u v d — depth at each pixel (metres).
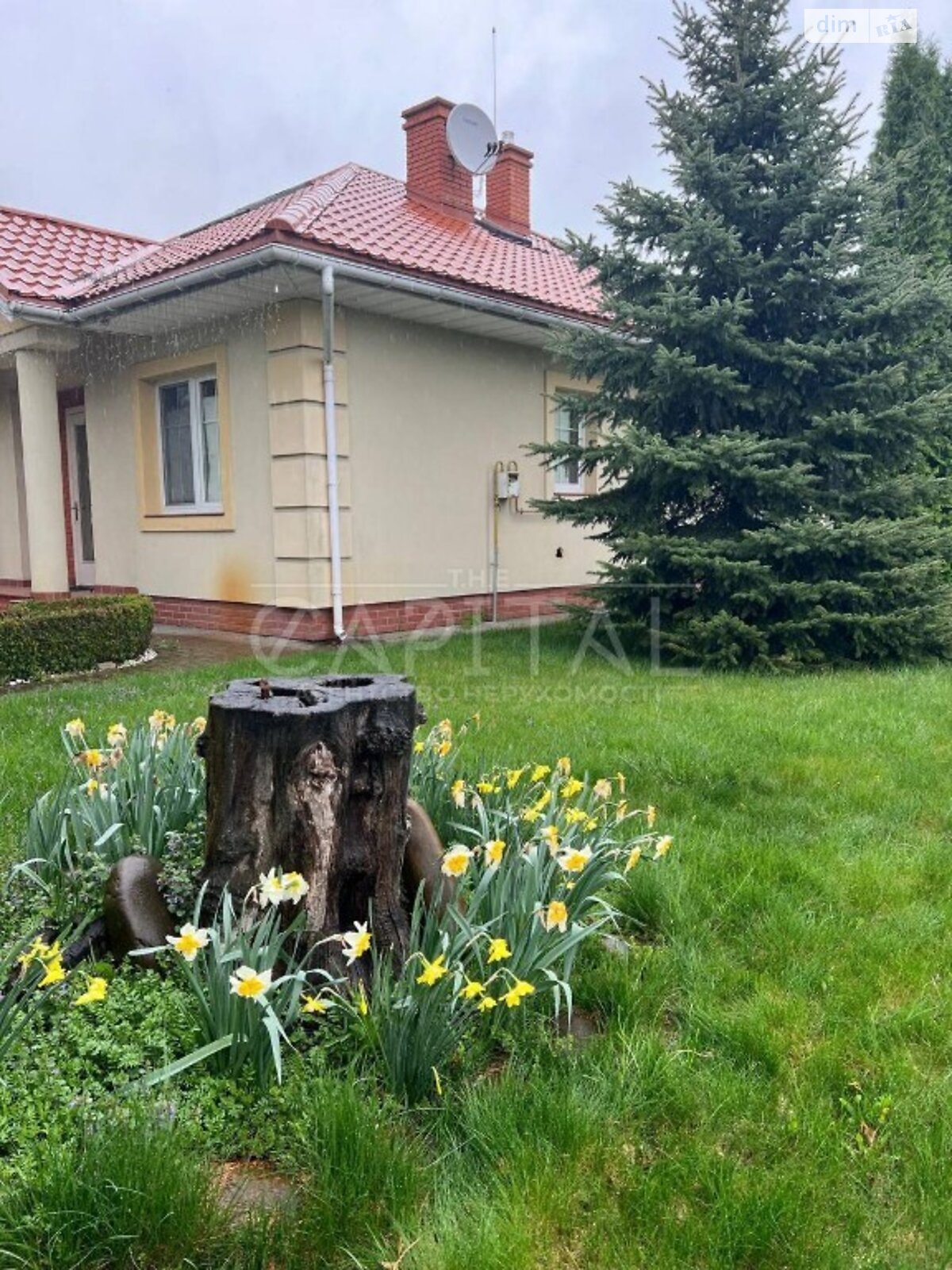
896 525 6.86
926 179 9.99
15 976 2.20
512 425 10.52
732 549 7.11
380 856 2.40
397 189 11.89
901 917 2.89
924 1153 1.83
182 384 9.56
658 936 2.83
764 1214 1.64
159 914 2.43
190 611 9.59
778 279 7.21
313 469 8.16
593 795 3.37
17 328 8.91
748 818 3.79
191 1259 1.51
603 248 7.41
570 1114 1.87
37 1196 1.55
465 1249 1.56
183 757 3.17
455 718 5.26
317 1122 1.77
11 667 6.50
